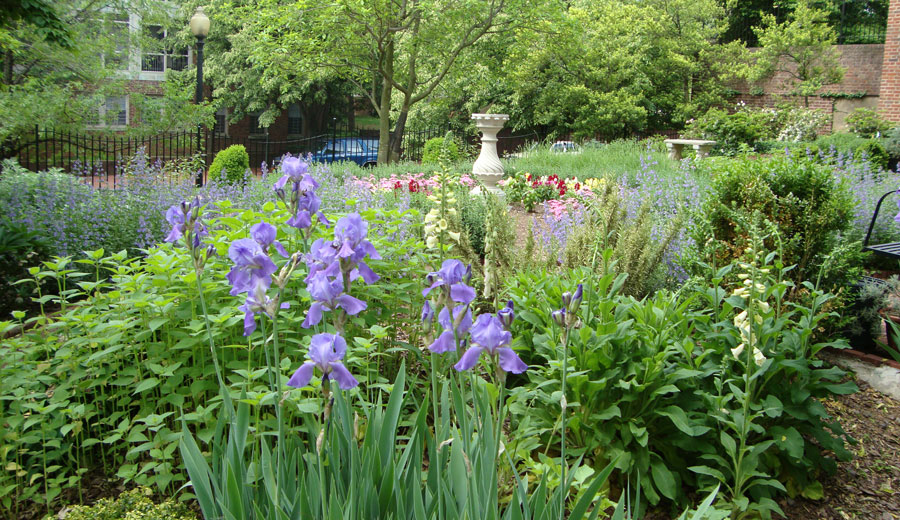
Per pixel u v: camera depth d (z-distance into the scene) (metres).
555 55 23.42
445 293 1.80
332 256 1.84
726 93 25.03
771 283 4.34
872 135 18.97
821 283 4.68
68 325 3.41
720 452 3.40
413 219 5.77
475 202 8.64
